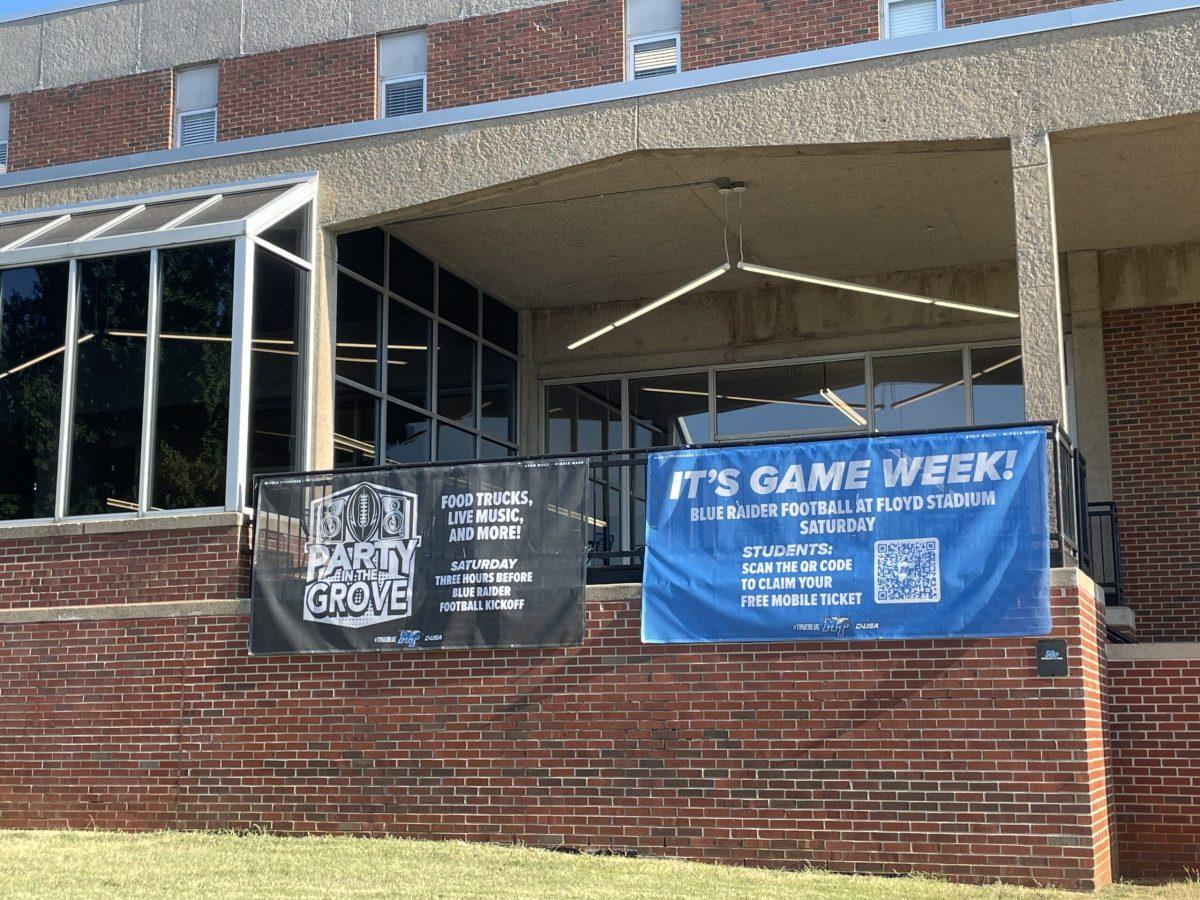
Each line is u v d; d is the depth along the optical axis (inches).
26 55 777.6
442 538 459.8
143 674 489.7
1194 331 617.3
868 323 684.7
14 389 545.6
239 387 509.4
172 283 529.7
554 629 439.2
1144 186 546.3
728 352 709.9
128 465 521.3
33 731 499.5
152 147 735.7
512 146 539.5
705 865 397.7
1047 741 383.9
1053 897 356.5
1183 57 450.3
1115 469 616.1
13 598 520.7
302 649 468.4
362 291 616.1
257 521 486.0
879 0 611.8
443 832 440.1
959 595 398.6
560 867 390.3
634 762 422.9
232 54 729.6
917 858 389.1
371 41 700.7
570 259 668.7
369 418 614.9
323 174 567.5
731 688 416.8
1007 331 660.1
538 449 742.5
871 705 401.7
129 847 427.2
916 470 410.9
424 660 454.0
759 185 561.9
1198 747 426.6
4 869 390.0
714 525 428.8
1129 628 553.9
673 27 647.8
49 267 551.5
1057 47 464.1
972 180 555.2
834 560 413.7
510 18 674.2
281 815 460.8
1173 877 419.8
